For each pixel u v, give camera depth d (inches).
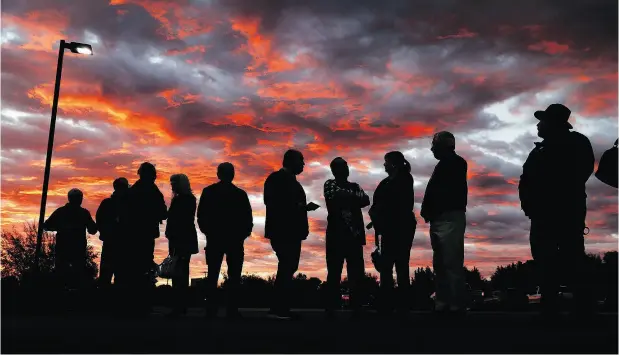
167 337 143.9
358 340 137.5
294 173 323.9
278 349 132.6
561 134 242.5
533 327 185.9
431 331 155.6
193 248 343.6
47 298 358.6
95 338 141.9
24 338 141.3
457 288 266.5
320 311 464.8
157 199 320.5
